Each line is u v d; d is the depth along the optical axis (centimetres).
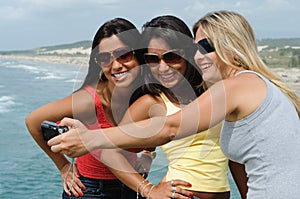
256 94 232
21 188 1219
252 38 244
